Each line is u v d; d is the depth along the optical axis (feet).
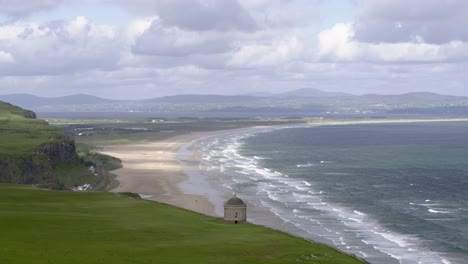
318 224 360.69
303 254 224.74
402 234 338.34
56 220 254.68
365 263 233.14
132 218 277.23
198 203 428.97
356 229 349.00
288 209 407.64
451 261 285.43
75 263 186.19
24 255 189.98
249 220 368.07
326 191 493.36
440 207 423.23
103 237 228.43
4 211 270.67
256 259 212.02
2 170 462.60
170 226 261.44
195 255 210.18
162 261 198.59
